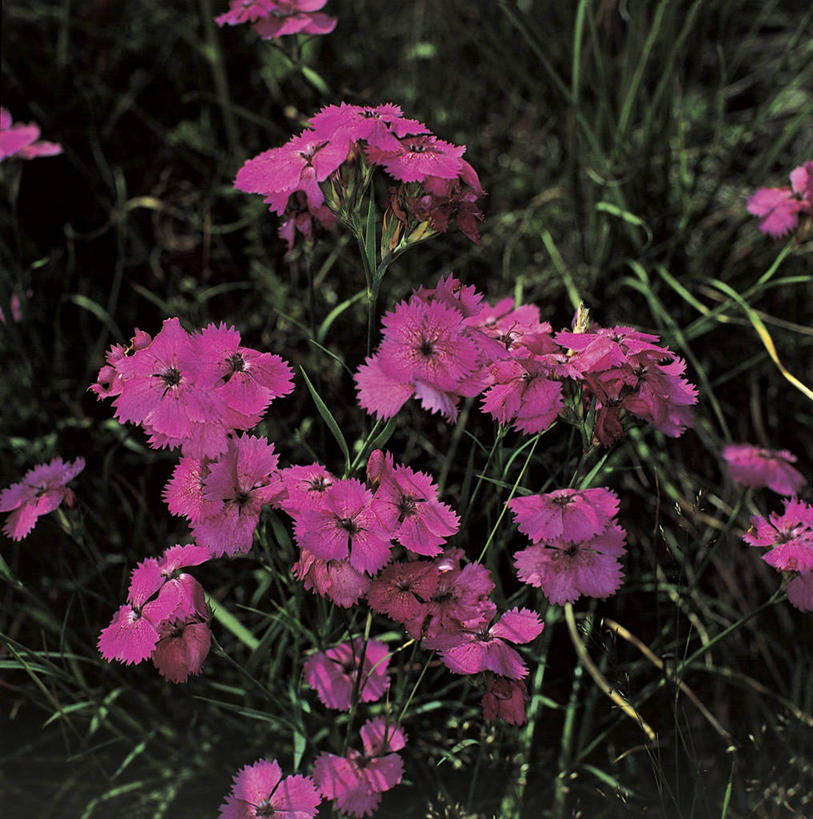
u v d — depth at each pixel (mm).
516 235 639
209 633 459
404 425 604
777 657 585
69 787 551
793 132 629
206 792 547
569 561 462
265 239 643
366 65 694
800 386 542
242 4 526
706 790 542
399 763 485
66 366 634
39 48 682
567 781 542
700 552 592
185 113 682
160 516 604
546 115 674
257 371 451
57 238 653
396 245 467
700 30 663
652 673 579
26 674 576
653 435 606
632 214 619
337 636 520
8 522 489
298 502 451
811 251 634
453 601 462
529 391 459
